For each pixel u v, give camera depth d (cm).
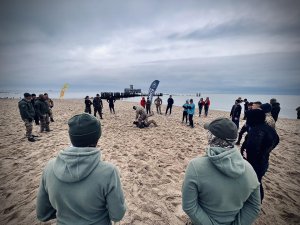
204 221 132
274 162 560
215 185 127
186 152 626
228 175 124
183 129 1051
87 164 120
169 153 611
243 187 128
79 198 120
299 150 683
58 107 2395
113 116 1573
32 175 438
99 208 128
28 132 716
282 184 423
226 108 3500
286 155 627
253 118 273
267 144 265
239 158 131
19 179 418
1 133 853
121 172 459
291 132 1029
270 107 366
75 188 120
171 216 308
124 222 292
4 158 540
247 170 131
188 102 1226
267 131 266
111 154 587
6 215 304
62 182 121
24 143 694
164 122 1291
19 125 1046
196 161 136
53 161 132
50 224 287
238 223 136
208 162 132
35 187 386
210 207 134
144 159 549
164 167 496
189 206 134
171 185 405
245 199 132
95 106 1367
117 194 127
